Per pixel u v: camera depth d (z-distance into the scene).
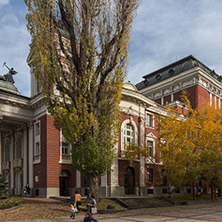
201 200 27.27
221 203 26.67
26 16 19.38
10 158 36.34
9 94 29.84
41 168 28.61
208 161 28.38
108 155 19.89
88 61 20.06
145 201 23.56
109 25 20.30
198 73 44.56
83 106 19.20
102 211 17.73
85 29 19.88
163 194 34.50
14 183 34.81
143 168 31.89
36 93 33.19
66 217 15.38
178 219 14.70
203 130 27.47
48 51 18.88
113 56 20.31
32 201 22.30
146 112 34.88
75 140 19.38
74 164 20.16
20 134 35.12
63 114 18.70
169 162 26.23
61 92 19.84
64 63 20.56
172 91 48.28
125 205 20.50
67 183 30.02
